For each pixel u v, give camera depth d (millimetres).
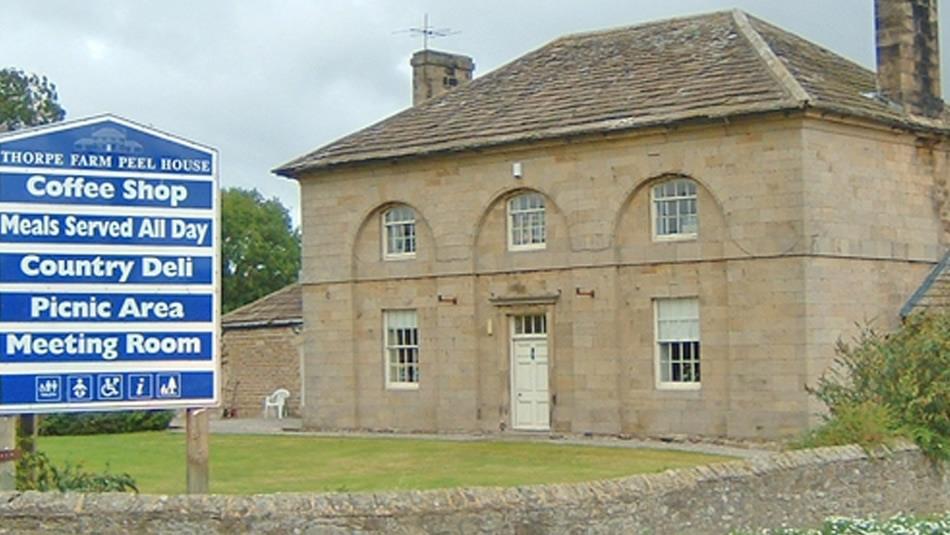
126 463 27469
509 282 33750
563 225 32812
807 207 29344
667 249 31234
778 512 17328
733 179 30219
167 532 13336
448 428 34656
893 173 31766
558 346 32938
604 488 15141
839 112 29734
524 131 33219
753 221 29938
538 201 33438
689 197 31172
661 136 31219
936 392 20656
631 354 31812
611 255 31984
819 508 18047
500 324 33969
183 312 15172
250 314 45469
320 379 37250
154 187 15125
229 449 31031
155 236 15109
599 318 32188
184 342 15156
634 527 15227
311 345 37469
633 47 35250
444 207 34812
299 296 45125
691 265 30922
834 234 29922
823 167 29797
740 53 32344
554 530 14531
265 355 44594
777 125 29609
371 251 36375
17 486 15195
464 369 34406
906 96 32469
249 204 80688
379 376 36125
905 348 21500
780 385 29469
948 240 33312
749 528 16812
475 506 14141
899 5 32562
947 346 21156
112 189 14938
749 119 29812
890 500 19422
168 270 15141
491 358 34125
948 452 20359
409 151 35031
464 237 34406
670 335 31375
